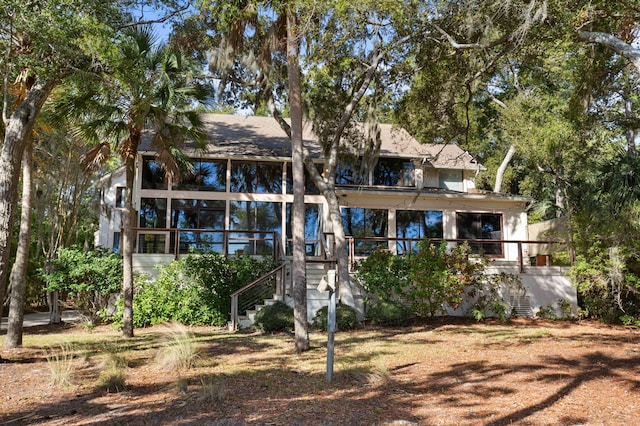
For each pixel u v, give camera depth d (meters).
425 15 11.72
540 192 30.31
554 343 10.81
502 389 6.80
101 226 24.53
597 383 7.11
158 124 12.89
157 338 12.35
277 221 20.39
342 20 10.85
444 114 15.09
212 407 5.98
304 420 5.45
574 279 15.71
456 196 20.11
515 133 22.31
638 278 15.42
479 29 11.38
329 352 7.42
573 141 20.11
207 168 20.20
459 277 14.98
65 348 10.55
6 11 8.86
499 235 21.16
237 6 12.17
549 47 11.73
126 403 6.21
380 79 15.47
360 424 5.31
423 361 8.81
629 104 18.91
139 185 19.39
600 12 10.14
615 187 15.05
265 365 8.66
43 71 9.28
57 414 5.79
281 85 16.50
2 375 8.04
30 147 11.52
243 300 15.44
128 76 10.93
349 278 14.55
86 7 9.66
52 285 15.38
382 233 20.34
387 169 21.69
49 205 20.94
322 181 15.73
